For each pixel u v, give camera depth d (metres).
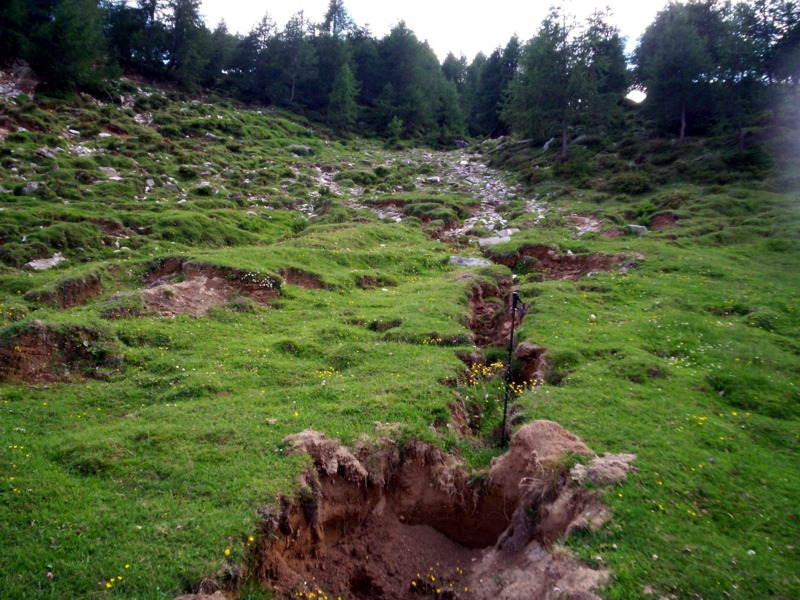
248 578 8.43
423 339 17.30
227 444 10.78
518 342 17.59
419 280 24.69
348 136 63.25
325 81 69.88
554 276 25.72
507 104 52.50
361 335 17.69
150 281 21.23
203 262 20.88
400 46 71.25
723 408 13.40
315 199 38.34
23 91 43.44
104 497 9.12
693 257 25.00
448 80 84.75
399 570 10.18
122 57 59.97
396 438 11.42
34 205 27.34
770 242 26.38
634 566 8.06
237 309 19.19
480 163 53.00
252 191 38.03
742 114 38.34
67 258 23.31
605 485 9.70
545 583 8.56
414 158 57.16
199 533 8.39
